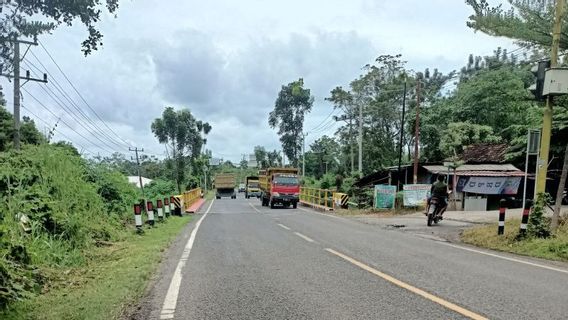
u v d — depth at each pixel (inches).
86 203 451.8
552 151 807.1
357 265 314.5
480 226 549.0
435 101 1723.7
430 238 481.1
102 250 390.0
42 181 390.0
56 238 360.2
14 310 204.5
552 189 993.5
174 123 2351.1
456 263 323.0
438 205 627.2
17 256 272.5
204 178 2859.3
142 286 254.5
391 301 217.9
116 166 649.0
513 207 957.8
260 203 1482.5
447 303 213.3
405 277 273.4
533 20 488.7
